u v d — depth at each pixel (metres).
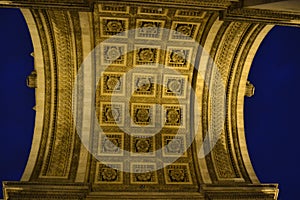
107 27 24.02
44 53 24.69
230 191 22.06
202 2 18.16
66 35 23.98
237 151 25.20
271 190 22.16
